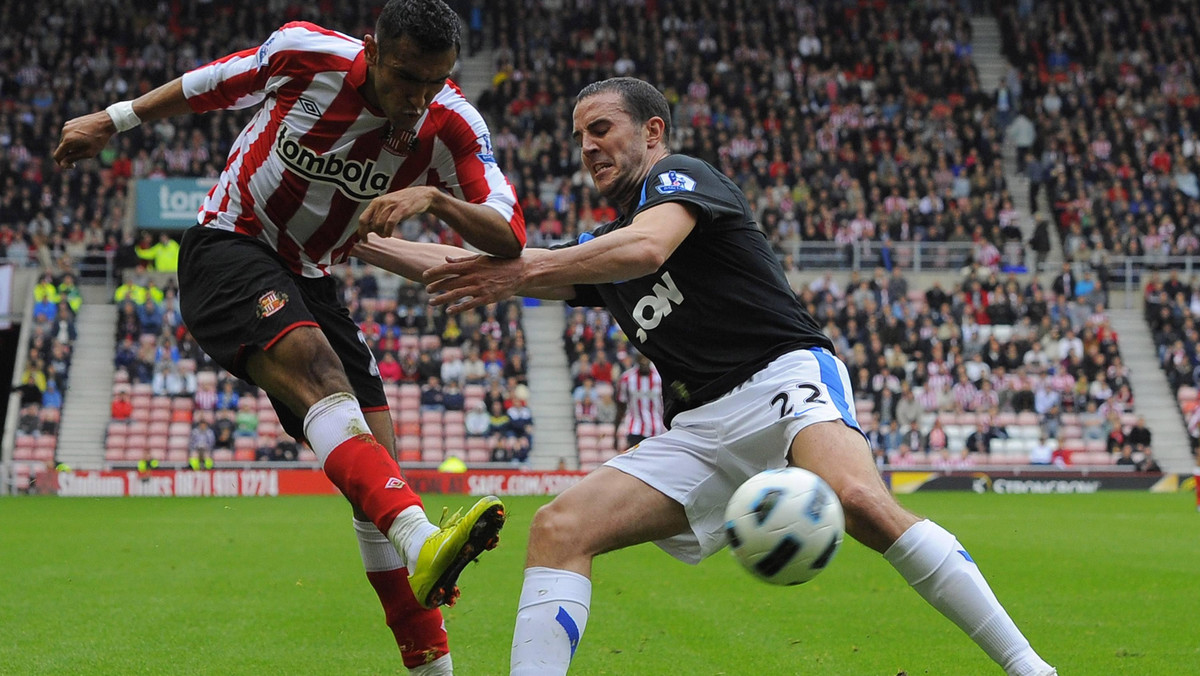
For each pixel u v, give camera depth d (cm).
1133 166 2778
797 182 2664
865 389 2253
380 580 434
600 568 937
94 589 796
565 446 2275
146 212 2283
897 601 745
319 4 2977
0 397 2466
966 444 2234
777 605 730
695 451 391
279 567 924
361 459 362
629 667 533
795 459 375
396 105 373
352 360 432
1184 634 623
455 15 365
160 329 2255
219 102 413
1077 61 3053
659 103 417
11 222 2416
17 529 1278
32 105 2677
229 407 2158
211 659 548
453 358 2267
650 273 365
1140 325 2517
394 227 344
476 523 325
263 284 389
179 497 1916
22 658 548
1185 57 3095
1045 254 2522
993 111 2911
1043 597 764
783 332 391
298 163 394
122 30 2834
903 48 3039
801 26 3062
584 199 2562
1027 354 2330
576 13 2992
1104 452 2267
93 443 2184
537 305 2491
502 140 2677
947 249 2522
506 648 582
